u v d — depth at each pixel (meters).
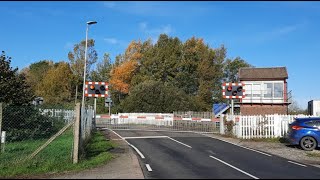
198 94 69.81
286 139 22.91
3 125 19.62
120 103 65.00
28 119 20.72
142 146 20.50
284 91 42.41
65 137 21.55
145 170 13.32
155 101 55.12
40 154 15.41
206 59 73.06
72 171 12.85
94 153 16.92
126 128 35.00
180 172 12.91
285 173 12.91
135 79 70.12
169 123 40.81
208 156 17.06
